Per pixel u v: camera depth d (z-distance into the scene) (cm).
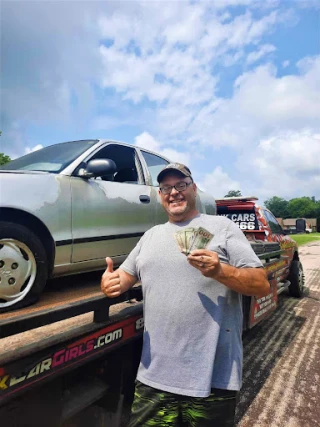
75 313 154
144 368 167
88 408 176
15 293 205
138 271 181
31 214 221
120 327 185
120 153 337
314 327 468
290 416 253
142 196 323
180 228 179
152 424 159
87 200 263
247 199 565
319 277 887
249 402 271
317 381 309
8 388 124
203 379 151
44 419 149
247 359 358
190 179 184
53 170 258
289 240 646
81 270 263
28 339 155
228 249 166
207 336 157
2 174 220
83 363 158
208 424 153
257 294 158
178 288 162
